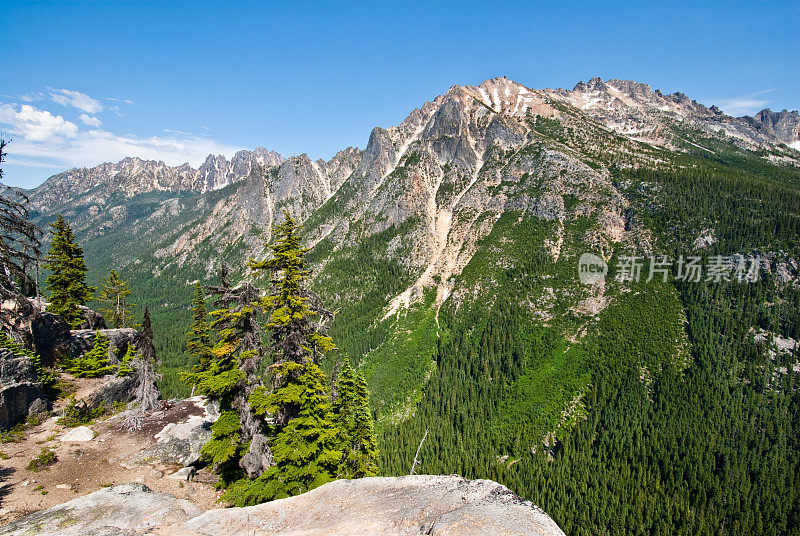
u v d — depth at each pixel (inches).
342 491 607.2
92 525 588.1
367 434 1443.2
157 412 1460.4
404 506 503.8
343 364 1483.8
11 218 1013.8
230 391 1175.0
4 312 1406.3
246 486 1002.7
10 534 573.6
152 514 623.2
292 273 994.7
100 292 3270.2
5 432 1135.6
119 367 1695.4
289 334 997.2
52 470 989.8
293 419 1001.5
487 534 388.8
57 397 1409.9
